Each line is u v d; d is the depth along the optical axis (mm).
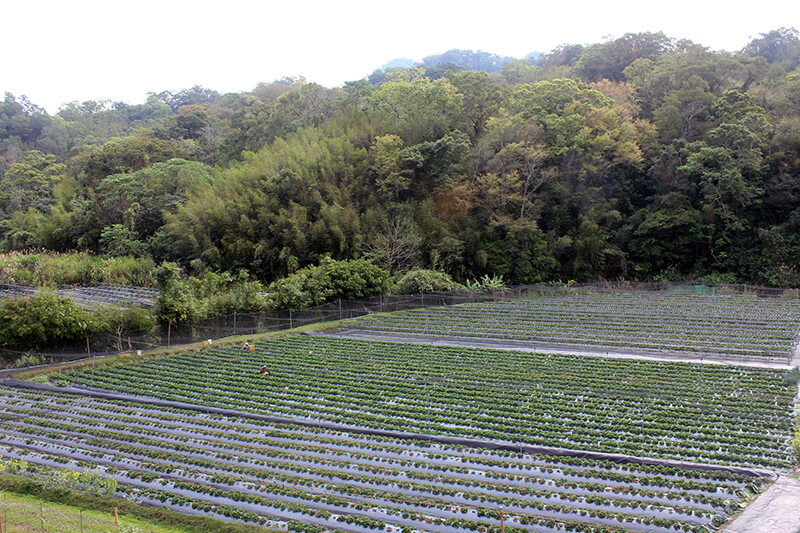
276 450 22938
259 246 59062
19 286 53969
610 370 33188
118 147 80125
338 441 23703
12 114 122938
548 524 16969
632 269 68750
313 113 82500
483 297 57344
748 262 63281
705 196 65188
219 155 86250
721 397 27984
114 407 28156
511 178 64375
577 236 68000
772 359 34719
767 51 101438
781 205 64500
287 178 62281
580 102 69438
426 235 64000
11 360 33938
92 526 16344
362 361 36406
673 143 70000
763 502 17703
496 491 19375
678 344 38406
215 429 25609
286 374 33688
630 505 17906
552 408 27109
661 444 22656
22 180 85625
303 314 47750
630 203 72500
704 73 74000
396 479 20359
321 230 60031
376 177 66312
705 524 16688
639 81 82062
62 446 23453
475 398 28797
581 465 21062
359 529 17203
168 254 64375
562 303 54812
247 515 17844
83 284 58156
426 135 69750
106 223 69875
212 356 38094
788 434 23438
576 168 69438
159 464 21609
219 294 46469
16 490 19328
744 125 64188
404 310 53031
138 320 39375
